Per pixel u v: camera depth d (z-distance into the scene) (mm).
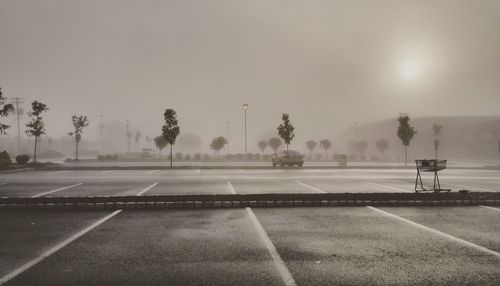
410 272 4793
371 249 5828
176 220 8047
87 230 7113
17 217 8391
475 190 13172
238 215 8602
